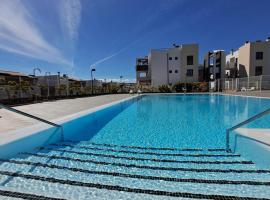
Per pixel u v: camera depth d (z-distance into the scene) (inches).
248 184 105.3
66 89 789.2
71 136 231.6
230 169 125.3
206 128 269.4
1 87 520.7
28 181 108.7
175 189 100.1
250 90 852.6
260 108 468.8
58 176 114.7
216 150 170.6
